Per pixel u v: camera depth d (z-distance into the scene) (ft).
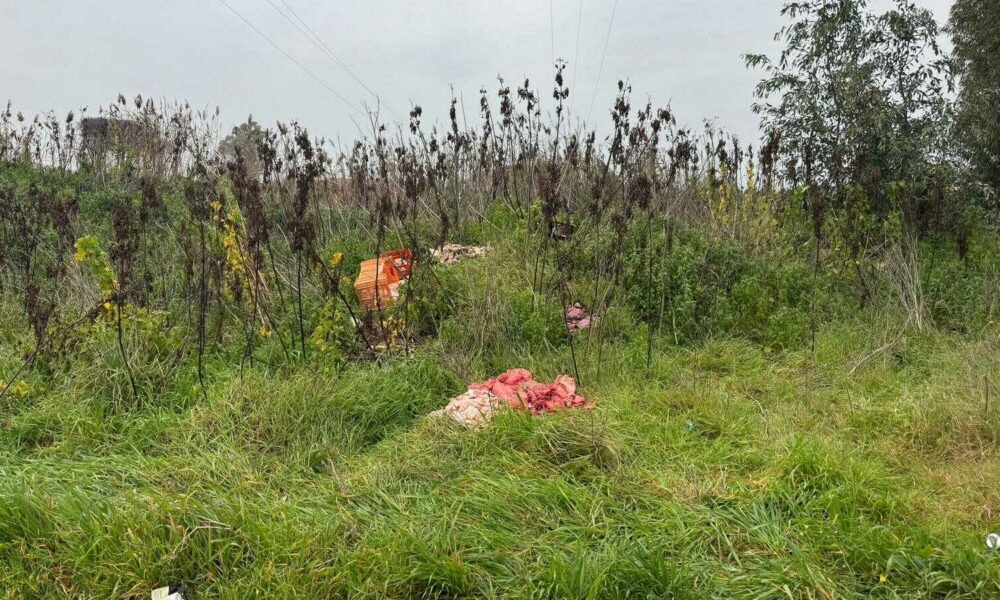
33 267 23.93
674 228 25.95
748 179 28.99
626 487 12.32
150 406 15.98
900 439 14.61
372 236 28.81
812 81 31.73
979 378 16.39
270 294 21.35
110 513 10.73
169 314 19.92
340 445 14.56
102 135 38.93
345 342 19.16
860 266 24.91
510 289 22.15
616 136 25.75
